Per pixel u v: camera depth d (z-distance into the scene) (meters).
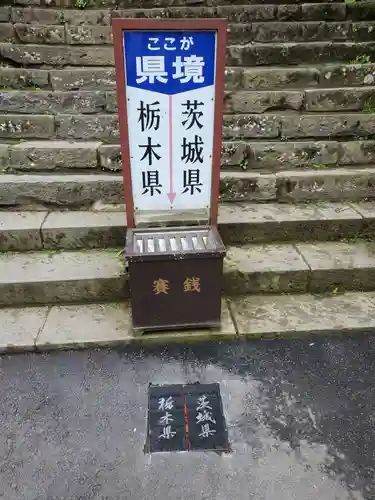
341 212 3.98
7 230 3.64
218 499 2.19
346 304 3.49
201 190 3.06
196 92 2.73
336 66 4.79
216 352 3.08
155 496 2.20
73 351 3.08
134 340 3.11
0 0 5.79
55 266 3.52
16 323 3.24
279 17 5.75
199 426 2.56
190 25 2.52
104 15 5.71
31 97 4.58
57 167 4.16
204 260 2.87
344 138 4.49
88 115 4.47
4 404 2.69
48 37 5.50
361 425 2.58
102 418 2.60
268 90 4.80
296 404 2.71
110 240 3.74
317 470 2.34
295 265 3.56
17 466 2.34
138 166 2.93
